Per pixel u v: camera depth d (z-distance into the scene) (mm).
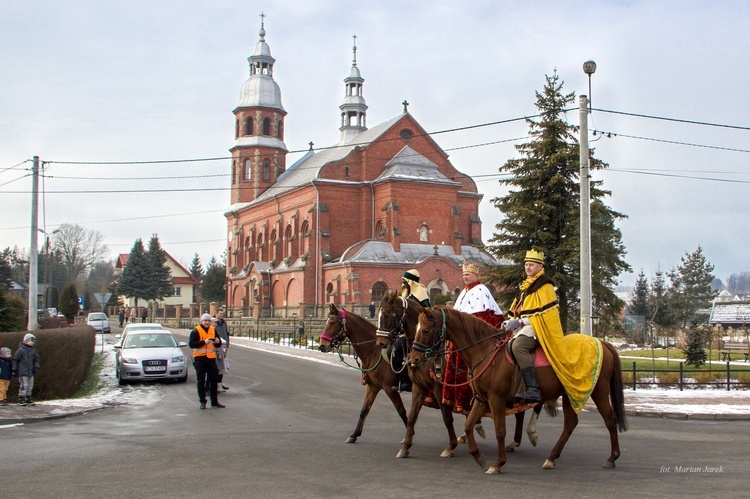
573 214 27984
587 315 19844
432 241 62875
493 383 9820
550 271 28562
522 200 29125
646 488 8633
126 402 18781
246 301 75562
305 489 8578
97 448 11570
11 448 11570
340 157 67875
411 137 62625
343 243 64562
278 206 72438
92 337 28875
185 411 16906
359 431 12164
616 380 10359
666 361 31719
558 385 9961
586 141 20203
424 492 8414
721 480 9102
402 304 11234
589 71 20281
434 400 11773
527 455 11125
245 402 18688
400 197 62062
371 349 12180
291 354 38125
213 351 17625
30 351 18203
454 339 10266
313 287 63250
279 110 83312
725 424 15039
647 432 13688
